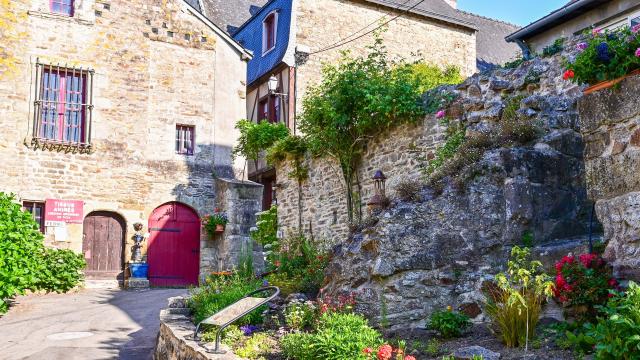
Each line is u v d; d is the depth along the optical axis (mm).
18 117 14961
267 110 18859
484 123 8508
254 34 20484
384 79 10648
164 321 7117
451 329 5059
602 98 4723
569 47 8016
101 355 7434
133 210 15922
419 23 19984
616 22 11766
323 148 11750
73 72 15734
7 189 14609
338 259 6312
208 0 22172
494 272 5523
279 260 10930
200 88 17234
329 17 18625
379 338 5004
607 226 4637
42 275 13539
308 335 4828
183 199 16547
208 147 17109
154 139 16469
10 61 15008
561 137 6129
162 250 16188
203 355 4973
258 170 18531
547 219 5785
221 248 16047
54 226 14945
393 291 5582
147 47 16672
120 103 16156
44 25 15508
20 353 7598
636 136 4438
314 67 18094
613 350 3500
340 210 11648
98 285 15188
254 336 5719
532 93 8352
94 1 16109
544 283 4469
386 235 5754
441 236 5715
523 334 4492
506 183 5719
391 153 10328
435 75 17109
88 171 15562
